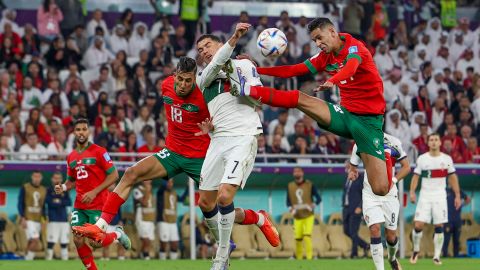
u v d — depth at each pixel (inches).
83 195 1416.1
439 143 2030.0
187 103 1206.9
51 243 2154.3
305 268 1812.3
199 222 2311.8
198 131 1224.2
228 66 1157.7
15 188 2212.1
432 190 2030.0
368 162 1174.3
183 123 1221.1
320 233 2390.5
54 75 2549.2
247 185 2362.2
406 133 2689.5
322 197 2406.5
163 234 2257.6
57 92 2511.1
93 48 2723.9
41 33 2773.1
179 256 2321.6
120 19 2886.3
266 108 2613.2
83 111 2480.3
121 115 2456.9
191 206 2279.8
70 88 2522.1
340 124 1157.7
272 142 2448.3
